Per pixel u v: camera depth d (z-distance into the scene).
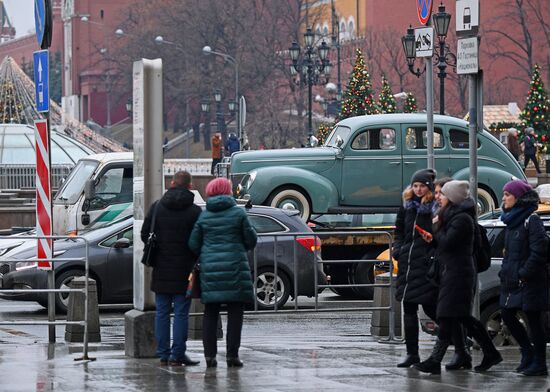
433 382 25.38
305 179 52.28
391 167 53.03
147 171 29.14
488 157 53.88
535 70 115.06
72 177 54.47
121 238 44.31
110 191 53.41
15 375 26.47
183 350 27.91
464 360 27.52
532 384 25.28
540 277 26.86
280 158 53.09
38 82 32.75
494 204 53.56
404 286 27.55
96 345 33.34
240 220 26.91
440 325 26.83
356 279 48.72
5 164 98.31
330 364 28.30
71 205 53.16
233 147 99.12
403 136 53.22
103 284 43.84
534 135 111.06
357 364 28.33
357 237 49.69
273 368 27.48
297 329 39.19
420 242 27.06
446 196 26.41
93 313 34.66
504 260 27.25
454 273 26.42
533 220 26.80
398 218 27.75
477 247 26.95
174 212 27.61
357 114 118.50
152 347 29.42
